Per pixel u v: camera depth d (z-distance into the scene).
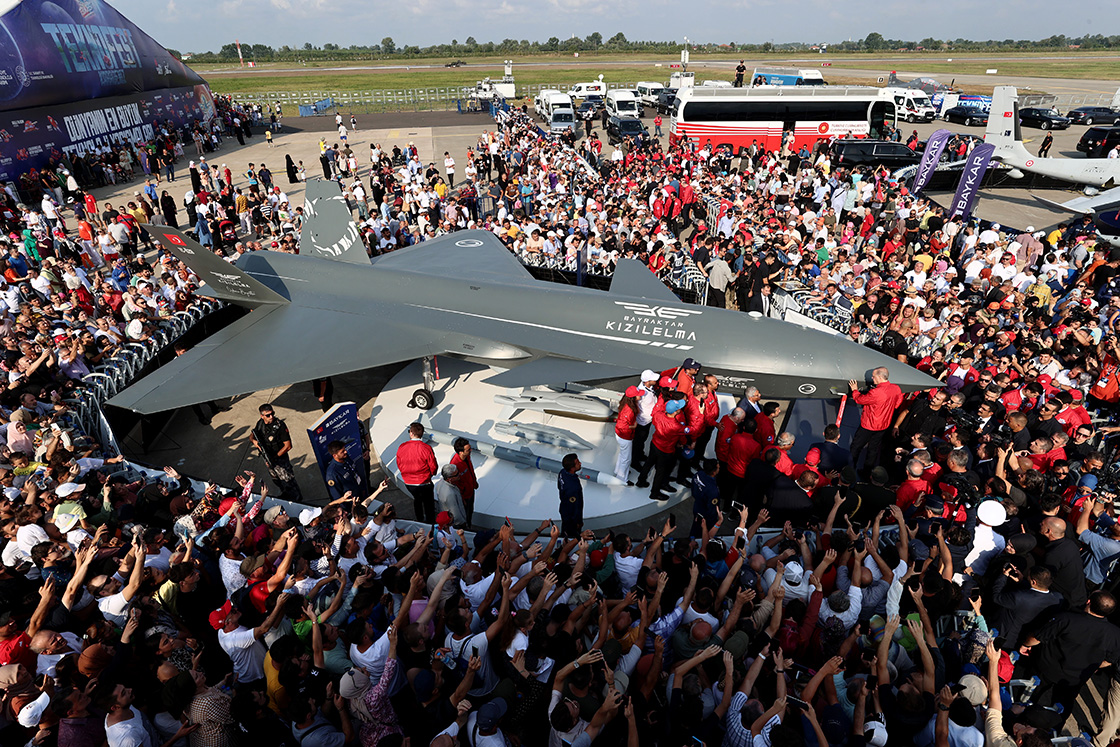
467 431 12.08
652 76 105.19
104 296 14.59
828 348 10.80
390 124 57.91
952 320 13.06
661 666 5.68
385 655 5.48
